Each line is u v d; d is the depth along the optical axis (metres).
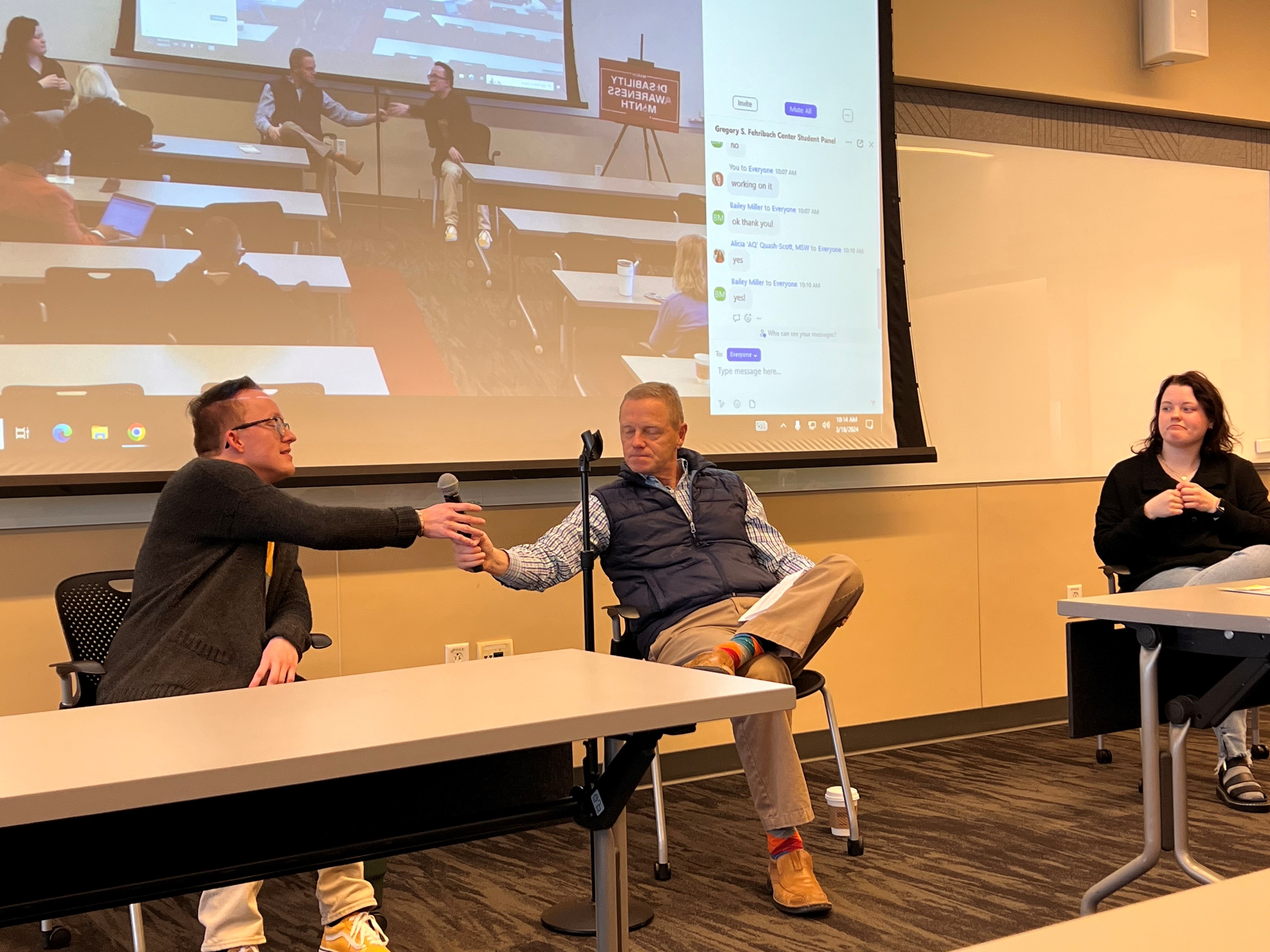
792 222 3.49
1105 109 4.21
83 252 2.59
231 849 1.12
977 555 3.91
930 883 2.40
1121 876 2.00
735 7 3.43
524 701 1.21
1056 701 4.08
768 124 3.46
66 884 1.05
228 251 2.74
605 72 3.22
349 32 2.89
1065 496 4.08
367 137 2.91
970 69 3.87
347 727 1.09
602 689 1.28
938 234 3.87
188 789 0.92
